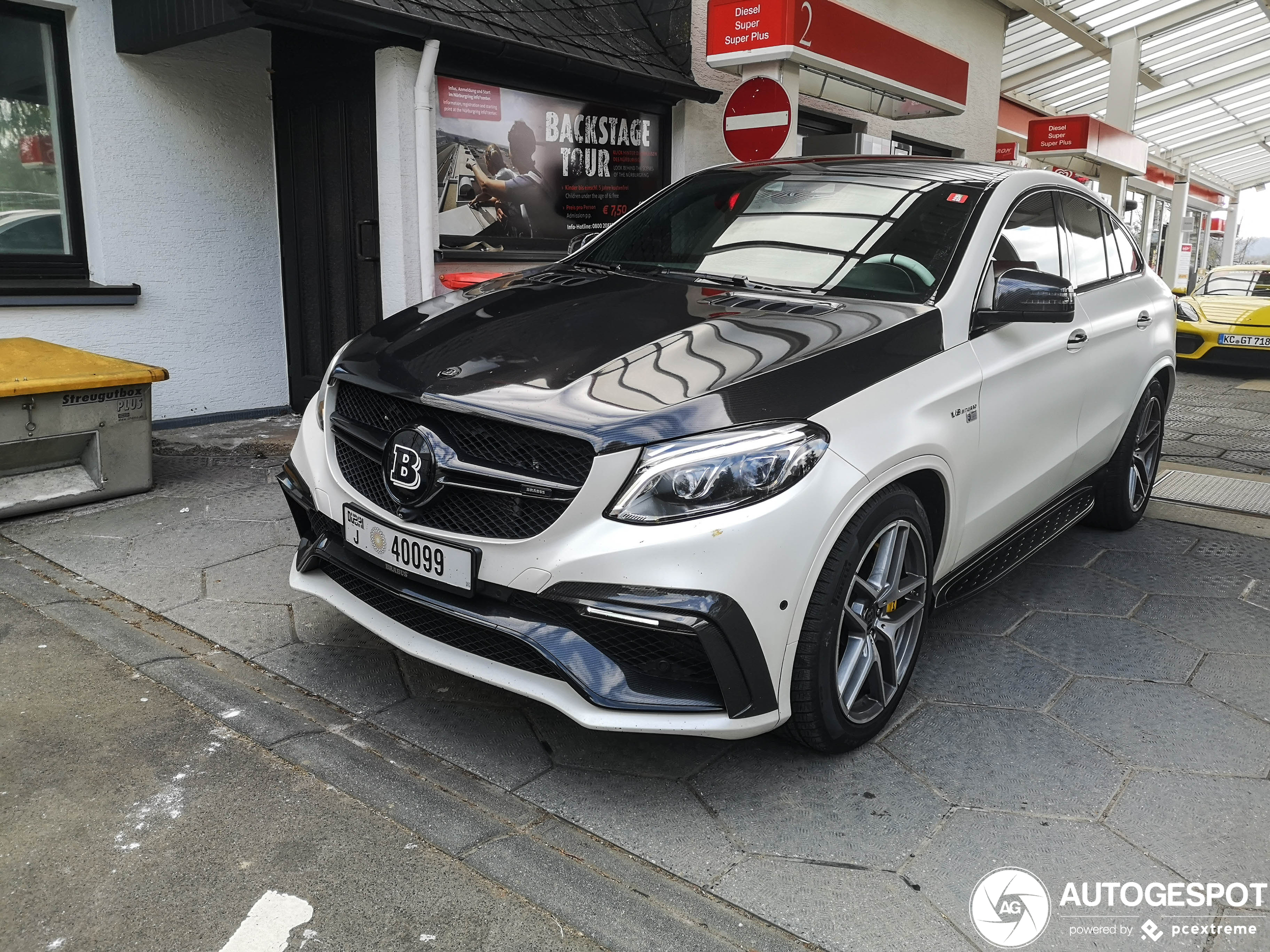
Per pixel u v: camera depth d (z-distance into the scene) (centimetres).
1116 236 443
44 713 263
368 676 296
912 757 264
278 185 633
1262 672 322
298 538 412
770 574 218
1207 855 226
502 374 240
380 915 195
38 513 430
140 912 192
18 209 538
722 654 217
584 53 615
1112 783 254
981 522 305
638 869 214
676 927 196
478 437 232
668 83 673
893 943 195
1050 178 381
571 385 232
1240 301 1107
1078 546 450
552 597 221
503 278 338
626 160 708
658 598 213
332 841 217
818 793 246
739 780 251
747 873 214
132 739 253
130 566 374
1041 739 275
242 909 194
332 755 251
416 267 576
